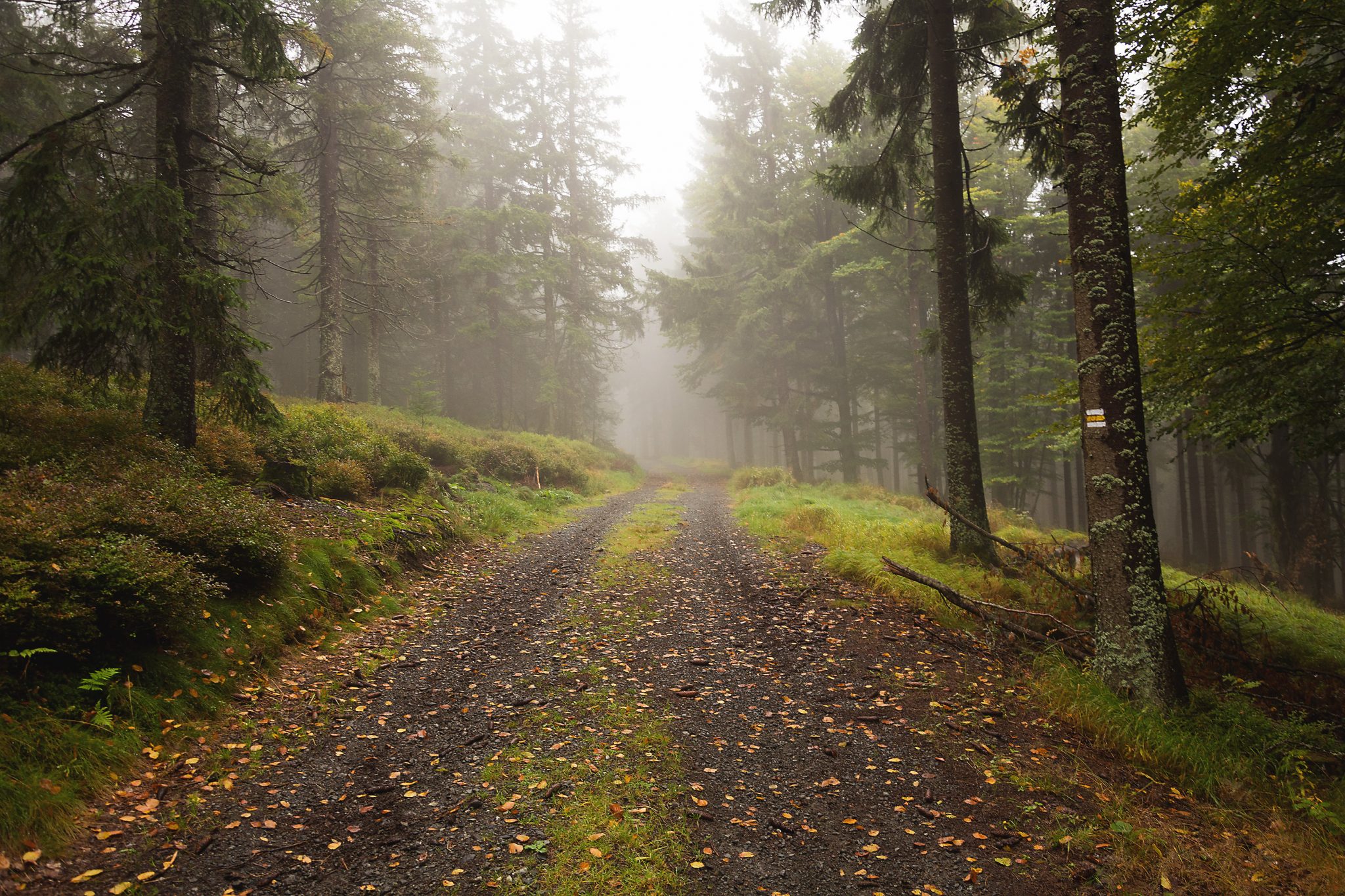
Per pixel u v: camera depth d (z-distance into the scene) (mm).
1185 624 7246
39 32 12594
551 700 5570
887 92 11766
